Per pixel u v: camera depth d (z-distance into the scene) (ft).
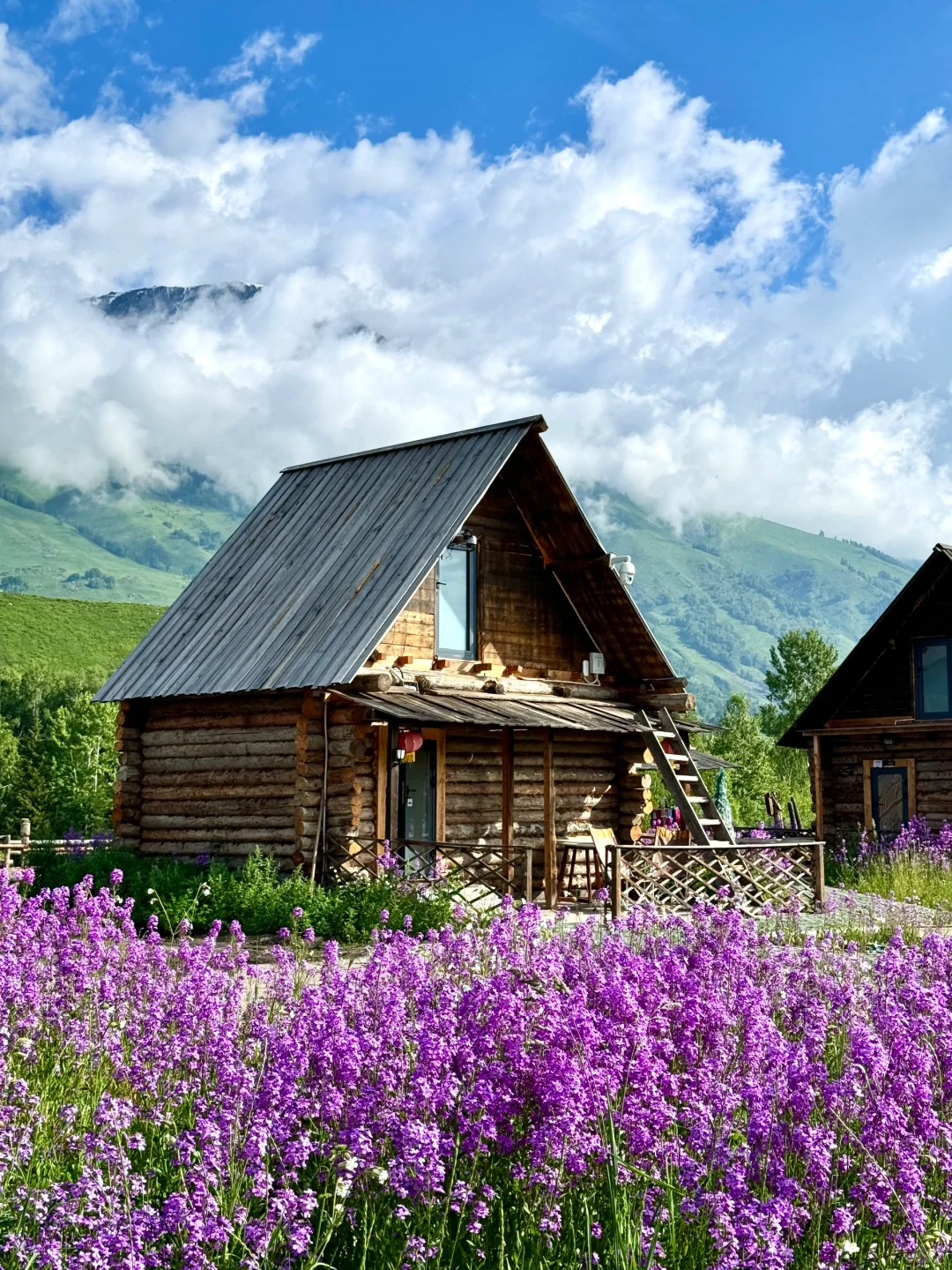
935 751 102.47
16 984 26.55
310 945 42.32
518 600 80.53
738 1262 16.28
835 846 104.99
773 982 29.91
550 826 72.95
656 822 85.51
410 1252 16.93
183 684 73.41
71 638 505.25
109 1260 15.69
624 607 80.94
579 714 76.07
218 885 62.08
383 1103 19.79
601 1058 20.86
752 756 157.79
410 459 79.82
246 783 72.28
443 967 30.89
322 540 78.23
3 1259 15.48
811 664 212.84
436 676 73.67
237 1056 23.07
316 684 66.44
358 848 67.46
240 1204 17.88
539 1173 18.56
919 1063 21.45
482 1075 20.53
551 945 31.12
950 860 80.23
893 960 28.91
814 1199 18.58
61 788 245.04
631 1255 16.97
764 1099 20.35
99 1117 19.20
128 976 29.09
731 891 66.08
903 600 102.63
